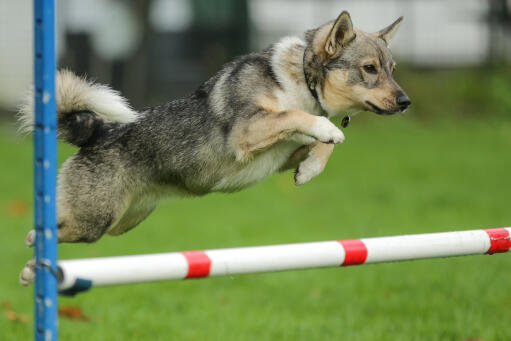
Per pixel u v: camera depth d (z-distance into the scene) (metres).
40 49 4.95
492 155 25.22
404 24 37.03
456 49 37.25
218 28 35.66
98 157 7.58
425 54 37.34
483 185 19.58
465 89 35.12
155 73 35.00
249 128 7.18
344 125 7.78
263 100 7.32
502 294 10.51
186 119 7.61
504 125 32.47
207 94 7.66
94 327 9.15
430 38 37.22
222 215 16.17
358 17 36.97
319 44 7.43
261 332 9.05
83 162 7.59
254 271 5.12
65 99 7.44
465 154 25.44
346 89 7.39
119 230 8.36
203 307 10.14
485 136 30.27
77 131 7.59
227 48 35.84
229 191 7.89
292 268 5.26
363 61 7.35
